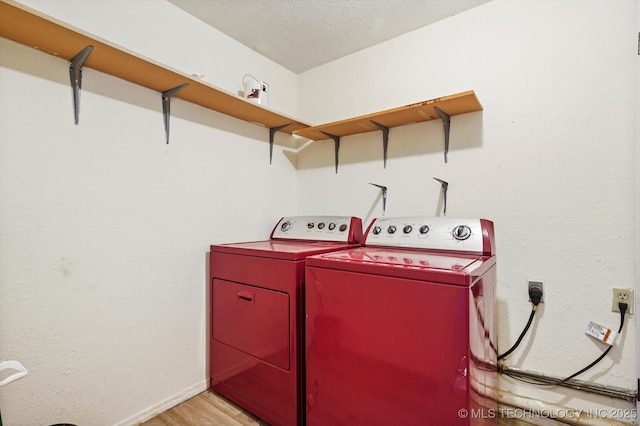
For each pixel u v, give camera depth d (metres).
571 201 1.50
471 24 1.79
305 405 1.43
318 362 1.27
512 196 1.64
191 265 1.78
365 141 2.19
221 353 1.76
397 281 1.06
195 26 1.84
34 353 1.22
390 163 2.07
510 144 1.65
